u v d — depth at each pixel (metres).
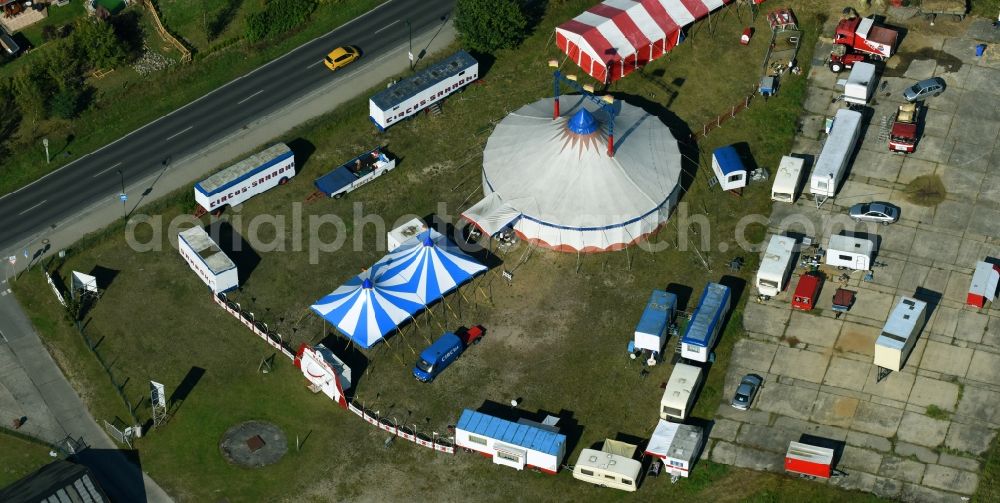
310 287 126.88
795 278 124.62
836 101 139.62
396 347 121.12
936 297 121.81
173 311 125.69
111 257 130.25
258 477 113.31
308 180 136.38
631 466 109.56
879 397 114.88
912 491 108.69
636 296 124.25
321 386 118.44
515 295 124.88
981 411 113.19
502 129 134.88
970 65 141.75
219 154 139.00
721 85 142.00
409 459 113.88
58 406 118.94
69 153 140.25
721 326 120.81
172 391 119.44
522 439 110.94
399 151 138.38
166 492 112.75
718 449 112.56
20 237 132.25
